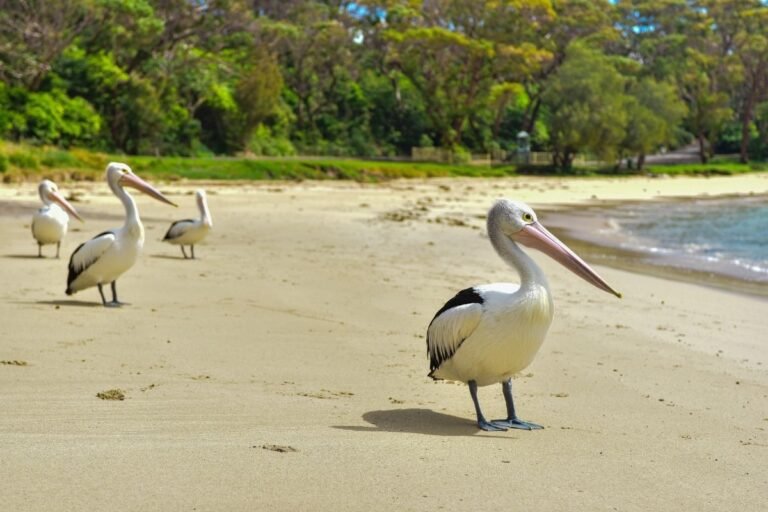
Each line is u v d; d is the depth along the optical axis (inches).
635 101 3063.5
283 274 569.6
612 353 366.6
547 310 230.4
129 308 412.5
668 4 4183.1
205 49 2783.0
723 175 3363.7
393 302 475.8
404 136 3408.0
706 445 227.1
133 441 197.6
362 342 362.0
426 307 463.5
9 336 330.0
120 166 423.2
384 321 415.8
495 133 3472.0
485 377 237.8
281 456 190.1
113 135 2287.2
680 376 325.4
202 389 265.4
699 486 186.9
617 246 958.4
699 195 2239.2
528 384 302.4
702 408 275.0
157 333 355.6
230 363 309.0
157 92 2322.8
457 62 3093.0
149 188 423.2
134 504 153.5
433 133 3435.0
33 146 1872.5
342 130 3250.5
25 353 302.8
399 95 3437.5
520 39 3093.0
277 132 2942.9
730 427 250.5
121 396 248.7
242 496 161.5
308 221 1044.5
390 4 3063.5
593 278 239.3
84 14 2171.5
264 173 2010.3
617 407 272.2
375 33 3105.3
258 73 2623.0
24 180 1449.3
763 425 254.5
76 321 370.3
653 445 224.1
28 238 716.7
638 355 364.5
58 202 596.1
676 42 3934.5
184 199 1323.8
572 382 307.6
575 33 3563.0
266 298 464.8
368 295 496.7
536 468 194.1
